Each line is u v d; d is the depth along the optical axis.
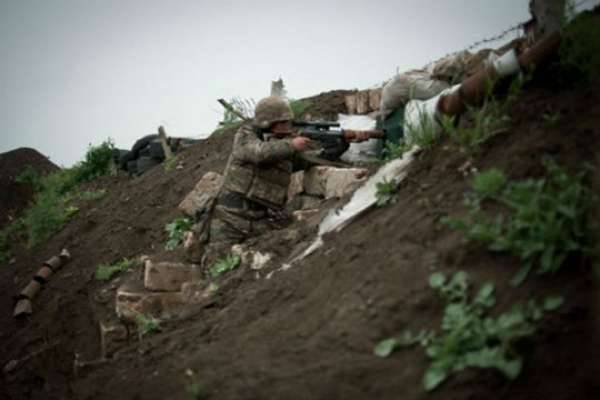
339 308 3.33
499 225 2.98
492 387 2.45
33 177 16.52
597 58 3.42
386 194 4.14
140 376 4.00
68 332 6.89
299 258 4.42
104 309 6.42
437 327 2.85
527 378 2.41
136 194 9.46
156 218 8.09
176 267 5.77
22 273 9.45
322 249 4.23
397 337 2.94
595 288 2.52
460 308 2.81
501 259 2.93
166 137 10.92
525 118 3.60
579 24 3.52
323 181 5.79
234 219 5.74
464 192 3.47
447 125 3.85
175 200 8.27
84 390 4.25
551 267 2.69
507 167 3.33
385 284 3.26
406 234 3.51
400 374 2.73
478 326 2.68
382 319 3.06
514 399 2.37
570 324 2.47
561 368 2.36
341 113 7.69
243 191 5.72
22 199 16.25
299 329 3.40
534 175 3.14
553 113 3.46
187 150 10.00
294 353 3.20
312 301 3.62
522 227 2.86
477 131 3.68
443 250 3.18
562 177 2.87
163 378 3.76
